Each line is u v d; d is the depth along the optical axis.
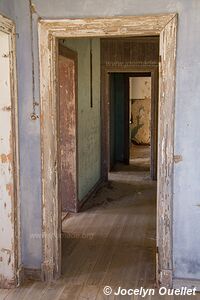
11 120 2.95
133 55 6.75
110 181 7.18
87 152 5.84
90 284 3.14
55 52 2.99
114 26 2.85
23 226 3.18
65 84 4.93
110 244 4.04
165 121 2.86
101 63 6.77
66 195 5.16
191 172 2.89
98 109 6.67
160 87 2.86
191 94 2.80
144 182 7.12
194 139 2.85
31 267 3.22
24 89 3.03
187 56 2.77
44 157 3.06
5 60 2.90
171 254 3.00
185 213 2.94
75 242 4.10
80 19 2.86
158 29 2.80
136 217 4.98
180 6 2.74
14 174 3.02
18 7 2.95
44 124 3.03
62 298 2.92
